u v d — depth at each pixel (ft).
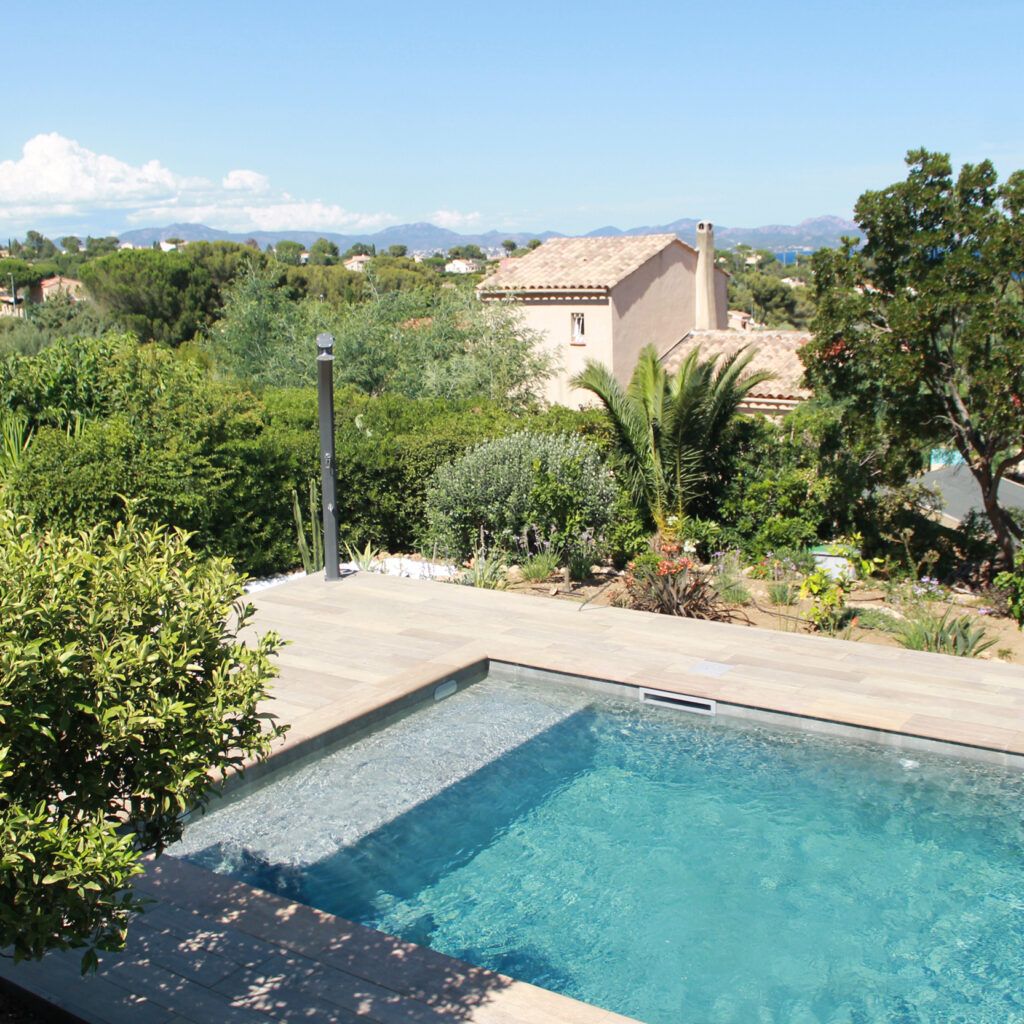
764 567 40.11
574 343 92.22
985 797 20.42
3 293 225.15
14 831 9.52
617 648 27.61
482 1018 12.50
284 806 20.45
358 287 152.66
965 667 25.61
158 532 13.33
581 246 101.35
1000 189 39.70
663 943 16.20
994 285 39.63
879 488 46.88
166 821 12.59
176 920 14.82
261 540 39.81
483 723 24.40
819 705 23.09
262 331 93.81
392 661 26.63
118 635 11.22
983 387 38.32
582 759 22.57
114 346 42.70
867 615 33.86
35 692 10.43
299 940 14.29
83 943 10.55
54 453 33.60
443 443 44.65
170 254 132.05
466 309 85.40
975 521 44.96
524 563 39.27
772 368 86.69
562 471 39.22
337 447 42.47
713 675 25.32
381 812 20.27
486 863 18.52
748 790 21.08
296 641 28.25
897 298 40.57
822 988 15.02
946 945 16.07
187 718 11.50
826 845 19.04
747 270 329.31
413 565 41.65
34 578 10.85
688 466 44.70
